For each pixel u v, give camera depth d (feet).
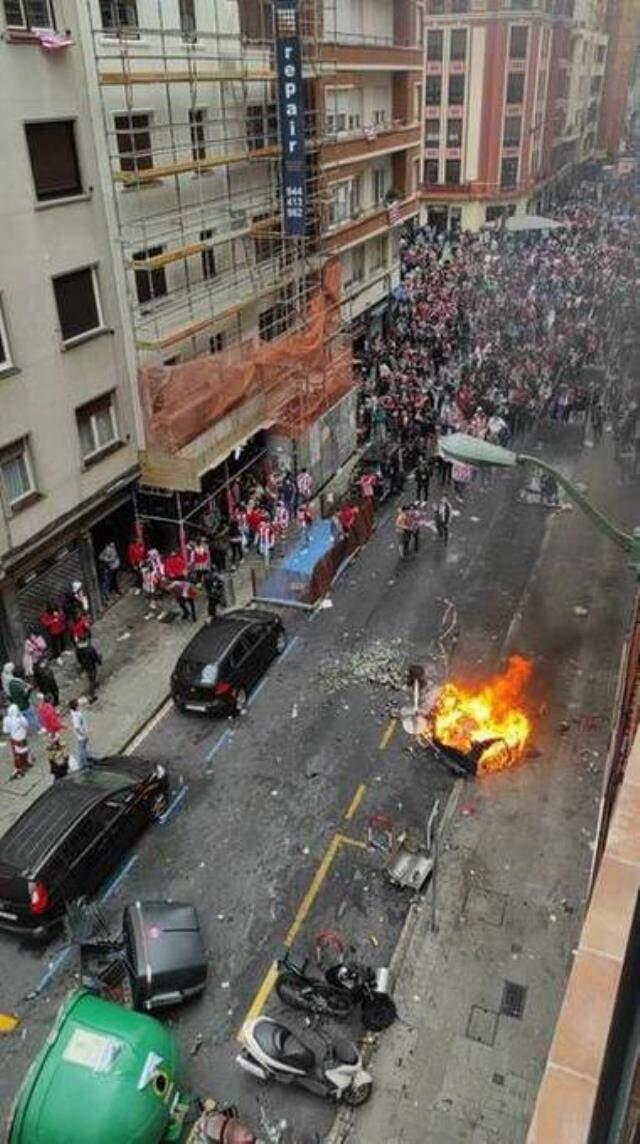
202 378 83.92
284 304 103.24
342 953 46.85
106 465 76.07
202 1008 44.73
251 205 95.40
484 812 57.00
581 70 287.89
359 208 126.31
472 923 49.14
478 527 95.71
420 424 110.63
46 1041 39.11
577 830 55.42
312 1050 41.45
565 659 72.95
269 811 57.26
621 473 104.83
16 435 65.41
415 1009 44.42
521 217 193.26
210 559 83.46
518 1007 44.47
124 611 80.23
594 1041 12.58
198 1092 40.78
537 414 117.60
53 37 61.72
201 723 65.92
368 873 52.47
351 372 113.50
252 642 69.00
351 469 107.45
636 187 277.44
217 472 90.48
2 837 49.52
